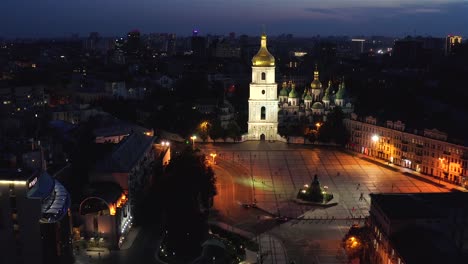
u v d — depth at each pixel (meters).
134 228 184.00
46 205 145.25
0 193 138.12
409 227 138.75
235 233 179.62
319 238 176.25
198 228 176.00
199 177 193.38
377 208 152.50
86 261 157.38
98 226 165.75
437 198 156.12
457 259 124.25
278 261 159.12
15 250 141.50
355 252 157.62
